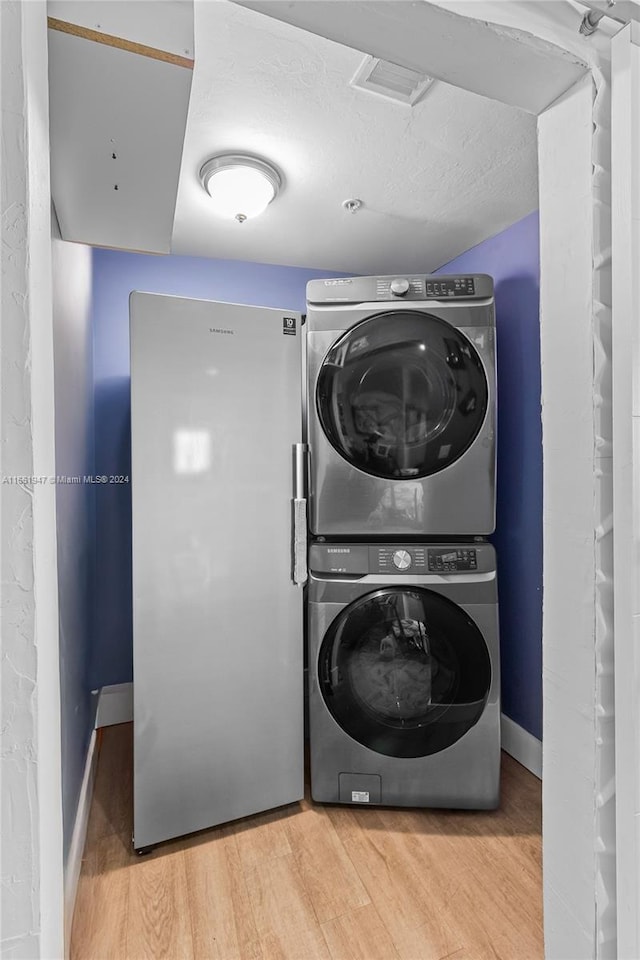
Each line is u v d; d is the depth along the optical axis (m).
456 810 1.82
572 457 0.71
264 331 1.74
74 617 1.61
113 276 2.42
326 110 1.43
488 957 1.28
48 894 0.45
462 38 0.62
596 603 0.67
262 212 2.04
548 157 0.75
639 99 0.66
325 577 1.83
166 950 1.30
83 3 0.63
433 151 1.63
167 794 1.62
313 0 0.57
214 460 1.68
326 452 1.82
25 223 0.42
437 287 1.80
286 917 1.39
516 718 2.16
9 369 0.42
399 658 1.80
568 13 0.64
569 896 0.71
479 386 1.80
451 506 1.81
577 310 0.70
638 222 0.65
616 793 0.67
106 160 0.90
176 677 1.64
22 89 0.42
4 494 0.42
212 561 1.68
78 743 1.63
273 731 1.77
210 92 1.35
